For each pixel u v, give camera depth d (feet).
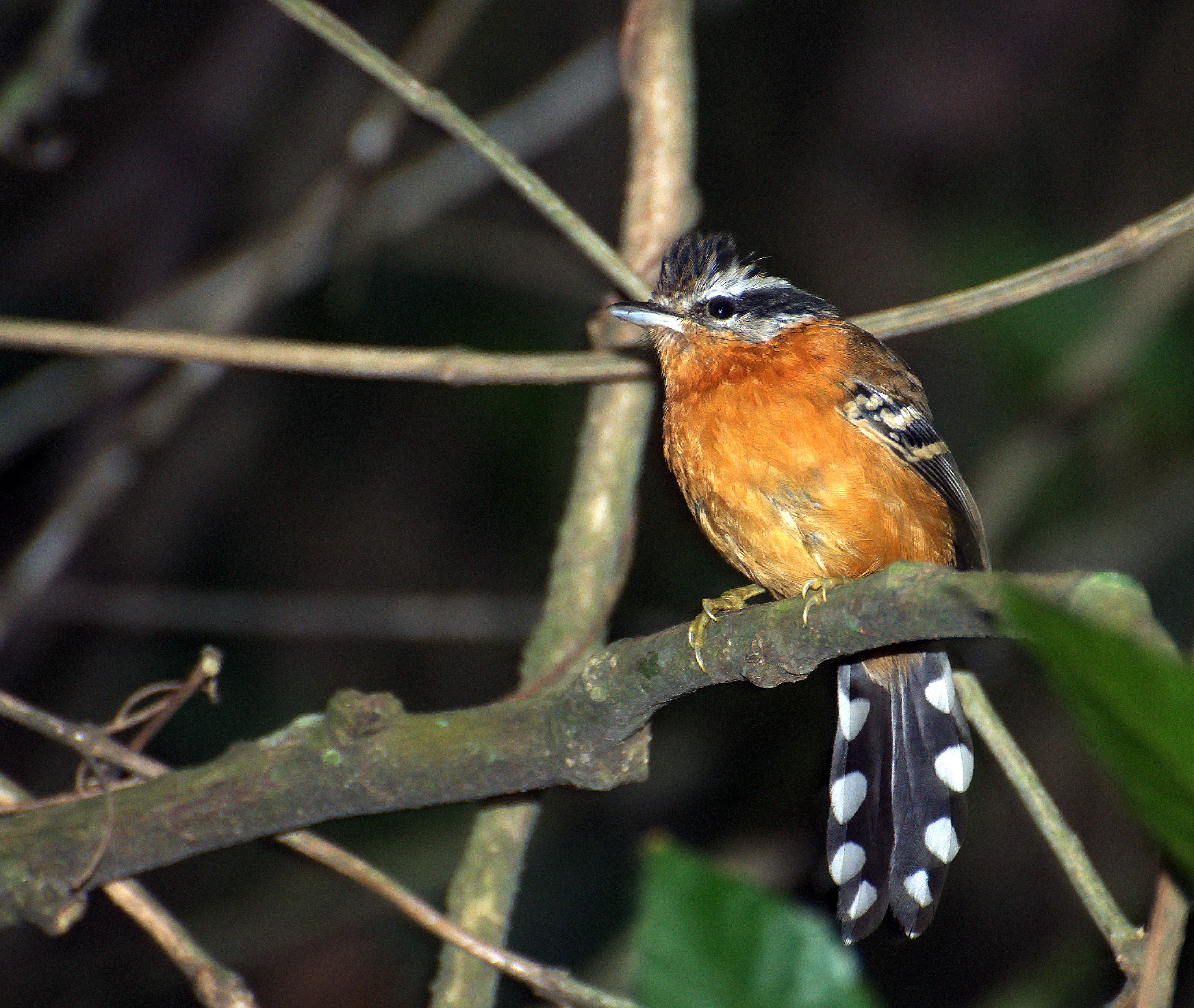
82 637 45.70
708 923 14.15
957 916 43.34
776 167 50.67
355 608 38.60
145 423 36.06
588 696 16.56
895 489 24.70
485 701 49.70
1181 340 41.68
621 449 24.00
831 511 24.35
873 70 48.98
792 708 40.22
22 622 39.40
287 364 21.26
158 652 45.98
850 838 23.20
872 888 22.82
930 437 25.98
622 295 25.54
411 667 49.80
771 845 37.65
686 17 25.77
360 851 40.55
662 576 44.24
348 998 43.21
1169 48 46.39
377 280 47.14
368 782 17.29
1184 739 7.82
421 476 51.67
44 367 46.06
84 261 46.19
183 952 18.69
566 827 41.98
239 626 38.42
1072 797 43.06
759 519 24.82
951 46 47.60
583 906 40.47
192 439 47.50
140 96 47.75
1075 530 42.80
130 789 18.04
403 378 21.67
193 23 48.29
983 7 47.34
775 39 50.60
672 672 16.35
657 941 14.08
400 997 42.47
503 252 46.34
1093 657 7.53
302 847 19.13
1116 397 41.01
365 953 43.68
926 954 42.86
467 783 17.25
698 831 40.42
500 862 21.75
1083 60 46.73
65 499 38.45
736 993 13.93
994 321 41.81
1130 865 42.32
